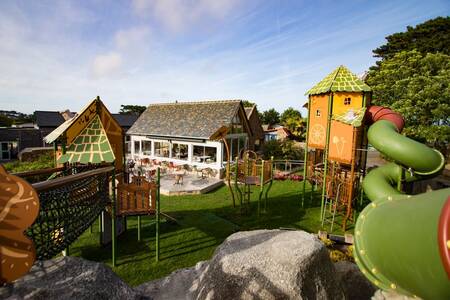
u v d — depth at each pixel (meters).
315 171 12.94
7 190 2.90
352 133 9.22
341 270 5.20
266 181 11.48
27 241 2.96
